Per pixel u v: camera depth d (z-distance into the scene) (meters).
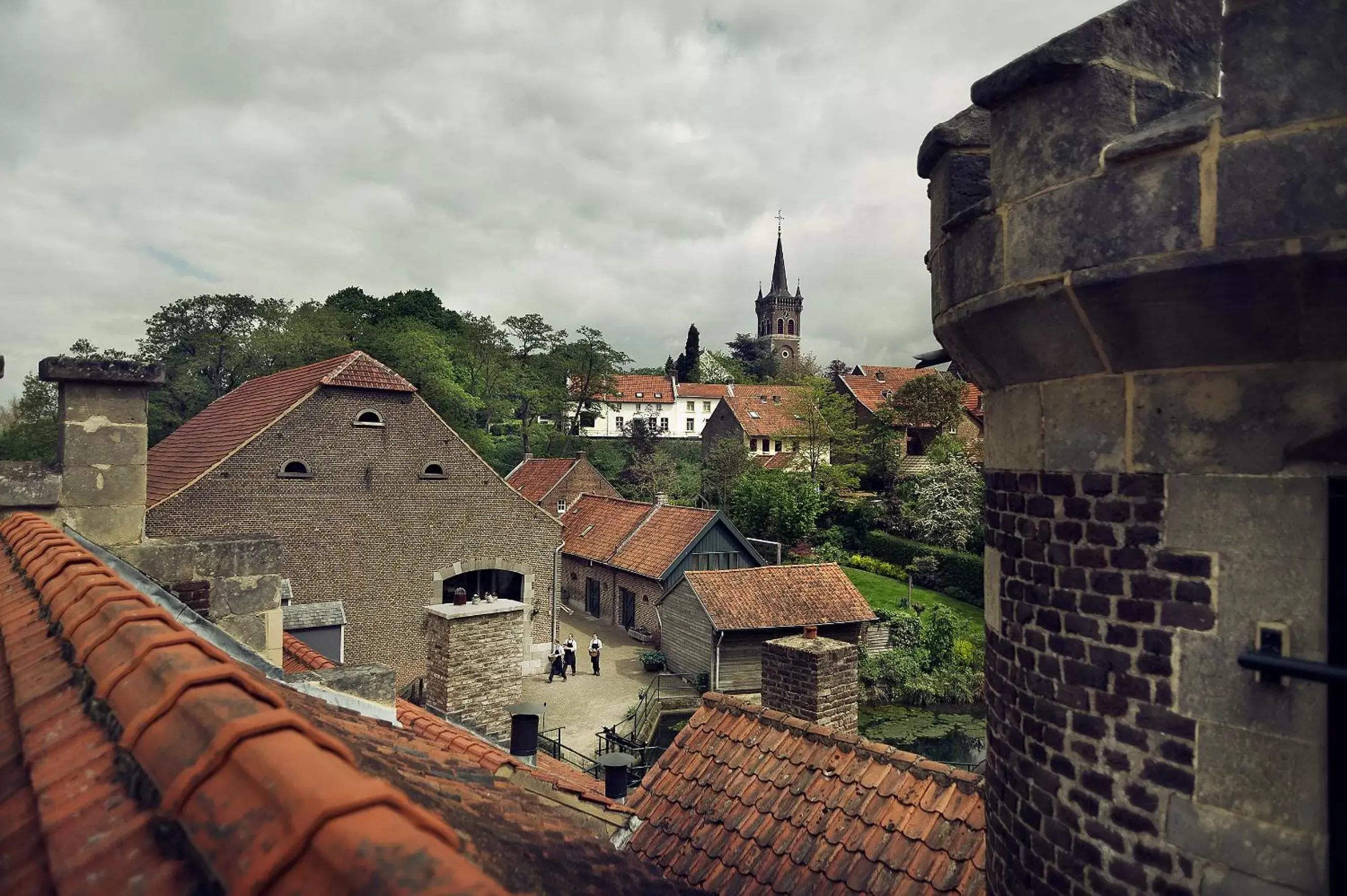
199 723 1.57
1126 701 2.64
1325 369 2.24
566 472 44.47
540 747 17.42
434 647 8.93
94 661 2.17
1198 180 2.22
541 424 64.25
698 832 5.34
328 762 1.44
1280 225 2.08
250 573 6.23
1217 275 2.20
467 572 24.11
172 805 1.40
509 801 3.16
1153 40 2.58
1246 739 2.37
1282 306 2.17
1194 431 2.46
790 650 8.49
